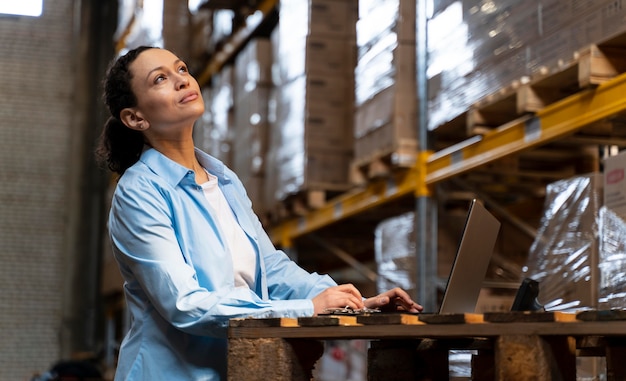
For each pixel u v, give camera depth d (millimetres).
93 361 9750
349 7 7078
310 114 6969
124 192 2969
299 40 7188
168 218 2959
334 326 2609
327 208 7258
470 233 2969
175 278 2842
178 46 10695
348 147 7004
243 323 2717
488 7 5027
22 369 13883
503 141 5012
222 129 9180
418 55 5855
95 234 14391
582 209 4383
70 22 14805
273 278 3354
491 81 4980
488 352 3373
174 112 3068
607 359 2969
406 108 5949
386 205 7461
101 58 14766
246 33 9461
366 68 6438
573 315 2393
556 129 4508
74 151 14469
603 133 4945
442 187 5898
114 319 14430
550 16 4469
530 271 4684
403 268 6207
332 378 8734
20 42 14586
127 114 3137
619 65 4156
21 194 14258
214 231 3049
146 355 2977
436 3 5668
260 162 8062
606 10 4062
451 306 2990
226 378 3006
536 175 5785
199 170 3230
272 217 8062
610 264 4012
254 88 8164
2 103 14383
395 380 3312
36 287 14109
